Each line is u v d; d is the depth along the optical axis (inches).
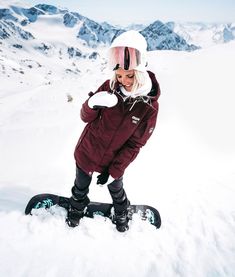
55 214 120.3
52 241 108.0
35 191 150.6
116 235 117.7
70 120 311.6
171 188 176.9
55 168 198.1
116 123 97.1
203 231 131.2
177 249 116.6
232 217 145.4
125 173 191.9
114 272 100.5
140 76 86.9
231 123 277.0
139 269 103.7
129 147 103.4
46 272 94.7
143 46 84.9
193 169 209.0
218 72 395.9
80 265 100.3
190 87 354.0
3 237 105.2
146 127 99.7
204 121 280.1
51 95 420.2
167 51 580.7
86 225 117.9
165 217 140.2
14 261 96.4
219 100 318.3
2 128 287.0
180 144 243.8
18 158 216.7
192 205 155.4
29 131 273.0
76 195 113.8
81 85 476.1
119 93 93.8
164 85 362.3
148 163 211.0
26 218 116.0
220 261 111.7
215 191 175.3
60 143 245.9
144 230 122.3
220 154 234.5
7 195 137.3
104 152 103.7
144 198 160.2
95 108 94.5
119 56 84.8
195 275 103.3
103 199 155.3
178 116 286.0
